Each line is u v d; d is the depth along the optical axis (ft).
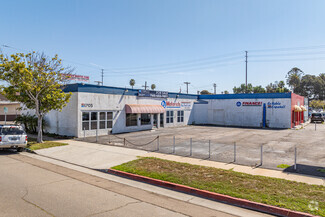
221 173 31.91
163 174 31.81
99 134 75.05
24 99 58.49
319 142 60.54
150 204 22.52
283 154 45.39
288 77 310.04
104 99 76.64
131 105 84.99
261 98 110.32
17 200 22.58
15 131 48.19
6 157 44.50
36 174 32.78
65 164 40.14
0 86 55.06
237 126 112.78
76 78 98.32
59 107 60.29
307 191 24.88
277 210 20.74
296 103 118.62
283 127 104.63
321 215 19.39
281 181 28.35
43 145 54.49
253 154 45.44
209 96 125.70
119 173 34.06
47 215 19.24
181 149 50.80
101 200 23.18
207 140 64.18
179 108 112.88
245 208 22.13
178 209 21.43
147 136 72.84
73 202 22.39
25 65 52.42
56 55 60.85
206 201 23.85
